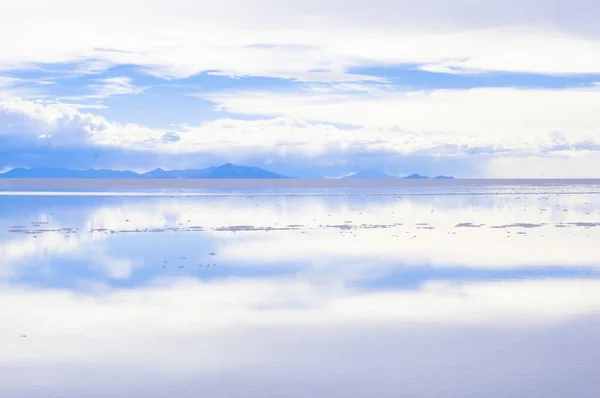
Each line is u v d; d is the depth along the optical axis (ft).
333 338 42.47
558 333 43.65
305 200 229.25
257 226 124.26
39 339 42.29
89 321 47.16
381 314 49.34
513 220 141.28
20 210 167.32
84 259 79.00
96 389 32.96
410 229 118.73
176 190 346.54
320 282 63.31
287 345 40.83
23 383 33.83
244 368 36.29
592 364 36.88
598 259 79.25
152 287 60.59
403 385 33.50
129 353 39.19
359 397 31.89
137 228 119.24
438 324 46.16
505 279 65.05
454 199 240.73
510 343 41.22
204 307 51.88
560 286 60.95
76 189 354.13
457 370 35.88
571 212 167.63
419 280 64.49
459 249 88.99
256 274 68.13
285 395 32.12
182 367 36.45
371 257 81.20
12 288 60.13
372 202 216.13
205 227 121.60
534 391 32.65
